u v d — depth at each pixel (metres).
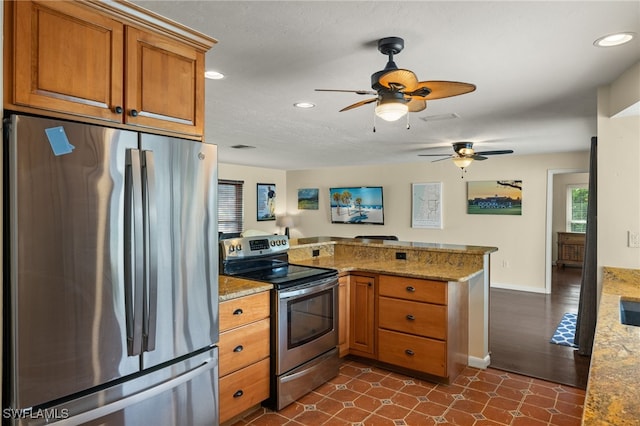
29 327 1.35
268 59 2.30
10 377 1.34
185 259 1.82
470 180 6.86
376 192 7.86
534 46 2.11
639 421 0.88
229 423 2.42
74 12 1.47
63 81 1.45
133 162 1.59
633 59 2.29
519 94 2.97
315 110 3.46
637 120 2.70
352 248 4.15
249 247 3.09
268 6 1.71
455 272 3.13
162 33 1.75
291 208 9.07
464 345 3.29
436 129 4.26
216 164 1.97
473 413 2.56
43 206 1.37
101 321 1.52
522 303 5.57
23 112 1.36
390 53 2.07
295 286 2.71
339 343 3.33
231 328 2.34
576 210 8.98
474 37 2.00
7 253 1.33
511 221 6.51
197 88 1.92
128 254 1.59
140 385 1.66
